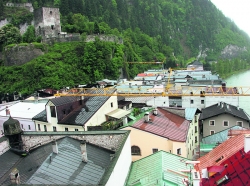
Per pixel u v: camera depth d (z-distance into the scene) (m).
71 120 54.34
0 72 126.75
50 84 116.44
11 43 136.25
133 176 31.50
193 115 52.69
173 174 29.92
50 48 134.62
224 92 88.31
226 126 71.00
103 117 57.09
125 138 31.08
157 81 118.25
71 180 24.09
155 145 40.72
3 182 25.95
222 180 23.83
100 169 26.31
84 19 178.00
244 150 25.16
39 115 61.47
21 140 33.12
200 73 145.62
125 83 117.88
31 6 177.88
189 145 48.44
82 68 131.50
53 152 27.25
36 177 24.14
